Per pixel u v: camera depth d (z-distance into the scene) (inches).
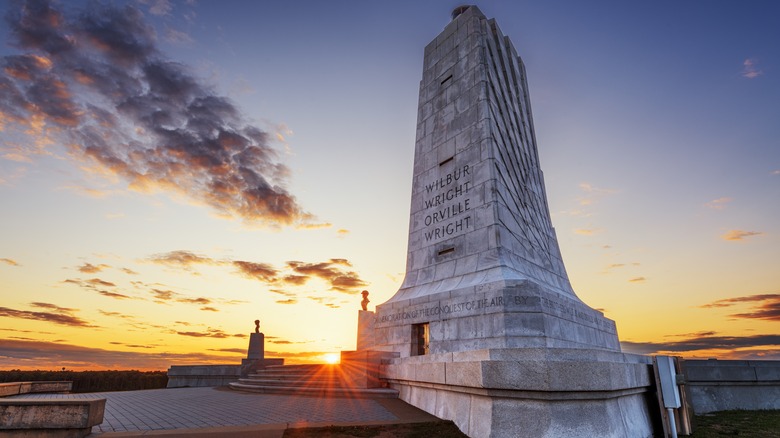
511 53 1099.9
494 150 813.9
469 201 806.5
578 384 366.9
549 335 638.5
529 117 1129.4
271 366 937.5
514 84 1060.5
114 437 362.0
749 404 700.7
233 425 418.3
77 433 362.0
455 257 796.6
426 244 869.8
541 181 1090.1
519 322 631.2
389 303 847.1
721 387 705.6
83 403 367.2
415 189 941.8
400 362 617.0
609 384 383.2
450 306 717.3
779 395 709.3
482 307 668.1
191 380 1061.1
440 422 433.1
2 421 360.5
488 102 858.1
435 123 951.0
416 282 854.5
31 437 360.5
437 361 481.7
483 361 390.6
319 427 400.8
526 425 364.8
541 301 642.2
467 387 415.5
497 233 739.4
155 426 416.5
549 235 1018.1
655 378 491.8
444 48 1006.4
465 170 837.2
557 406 364.8
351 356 683.4
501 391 380.8
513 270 716.0
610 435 380.8
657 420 507.2
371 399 593.0
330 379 697.6
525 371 370.9
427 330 764.0
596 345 823.7
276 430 389.1
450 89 943.0
